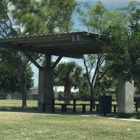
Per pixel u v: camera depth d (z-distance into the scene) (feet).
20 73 99.91
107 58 58.23
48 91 78.79
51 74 79.97
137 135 35.14
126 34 58.80
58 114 63.77
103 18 99.81
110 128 40.52
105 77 117.39
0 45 71.67
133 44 56.03
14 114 61.21
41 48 78.79
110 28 59.82
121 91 68.74
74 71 121.39
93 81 107.65
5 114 60.95
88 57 107.14
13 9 98.17
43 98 77.71
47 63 80.02
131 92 69.87
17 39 68.18
